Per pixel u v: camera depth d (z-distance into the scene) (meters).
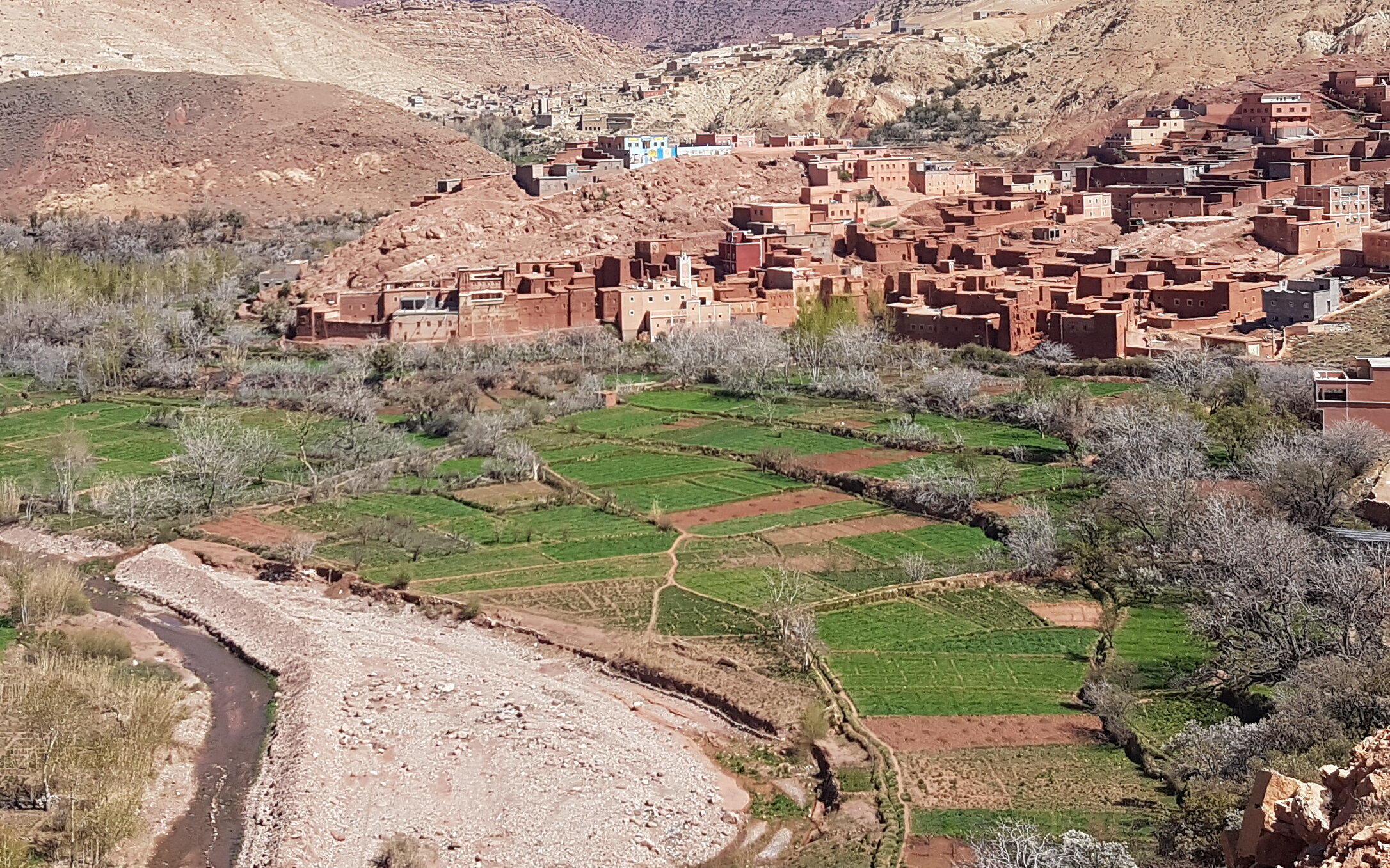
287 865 94.56
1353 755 52.59
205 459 174.62
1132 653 118.31
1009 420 188.62
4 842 91.69
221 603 143.25
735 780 105.81
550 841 97.62
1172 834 82.94
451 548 153.00
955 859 87.75
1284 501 137.12
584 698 119.44
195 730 117.00
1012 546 138.88
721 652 124.00
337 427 199.25
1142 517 140.12
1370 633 105.25
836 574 139.00
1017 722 107.25
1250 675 108.31
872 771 101.12
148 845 98.81
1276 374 182.38
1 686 111.81
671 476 174.12
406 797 104.12
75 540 163.38
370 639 132.38
